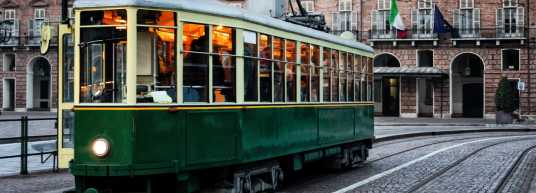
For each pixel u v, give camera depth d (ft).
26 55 186.80
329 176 47.16
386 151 68.03
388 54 162.09
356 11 161.07
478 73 158.51
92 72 28.84
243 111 33.06
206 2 31.68
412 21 156.25
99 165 28.17
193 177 30.94
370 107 55.26
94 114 28.40
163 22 28.86
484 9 151.43
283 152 37.42
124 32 28.25
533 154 63.77
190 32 29.94
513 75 149.69
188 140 29.73
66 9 48.88
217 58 31.40
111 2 28.25
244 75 33.24
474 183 42.60
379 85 163.63
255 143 34.22
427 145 76.43
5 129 85.71
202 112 30.45
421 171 49.60
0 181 43.47
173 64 29.19
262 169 35.88
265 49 35.63
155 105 28.50
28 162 53.47
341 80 47.85
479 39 150.51
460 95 159.94
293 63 39.24
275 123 36.52
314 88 42.55
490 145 75.15
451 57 154.20
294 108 39.17
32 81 188.85
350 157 51.13
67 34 39.32
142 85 28.37
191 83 30.01
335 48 46.50
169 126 28.96
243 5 161.99
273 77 36.50
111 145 28.14
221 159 31.53
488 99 151.43
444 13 154.40
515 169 51.08
